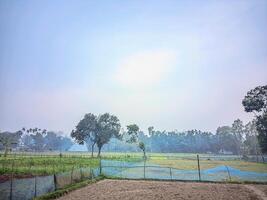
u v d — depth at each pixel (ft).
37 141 632.38
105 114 320.09
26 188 59.47
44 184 66.18
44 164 146.30
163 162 204.54
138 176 111.45
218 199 63.10
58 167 127.03
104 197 66.13
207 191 74.79
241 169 140.67
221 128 552.00
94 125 312.09
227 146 532.73
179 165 172.76
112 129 318.04
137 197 65.98
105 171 119.44
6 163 142.31
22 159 170.19
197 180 97.45
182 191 74.84
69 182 80.33
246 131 449.06
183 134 643.04
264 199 63.10
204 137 616.80
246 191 74.49
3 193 53.67
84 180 93.04
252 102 242.37
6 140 291.38
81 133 315.58
